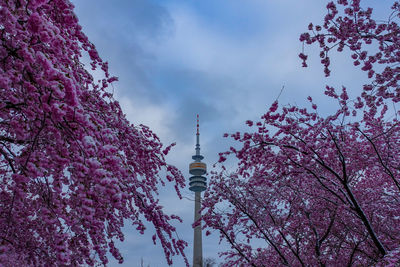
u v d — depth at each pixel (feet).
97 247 18.17
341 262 40.52
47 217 13.78
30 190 17.98
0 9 10.96
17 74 12.11
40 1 11.72
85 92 18.61
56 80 11.28
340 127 29.99
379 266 22.99
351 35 22.44
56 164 14.20
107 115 21.30
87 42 18.31
